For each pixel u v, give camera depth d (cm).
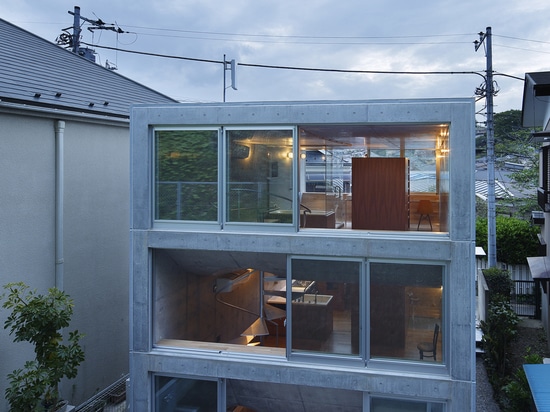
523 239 2022
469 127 778
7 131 966
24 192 1006
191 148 902
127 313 1362
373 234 848
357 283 841
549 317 1383
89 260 1209
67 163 1134
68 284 1138
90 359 1204
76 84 1293
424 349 813
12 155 978
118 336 1319
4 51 1202
